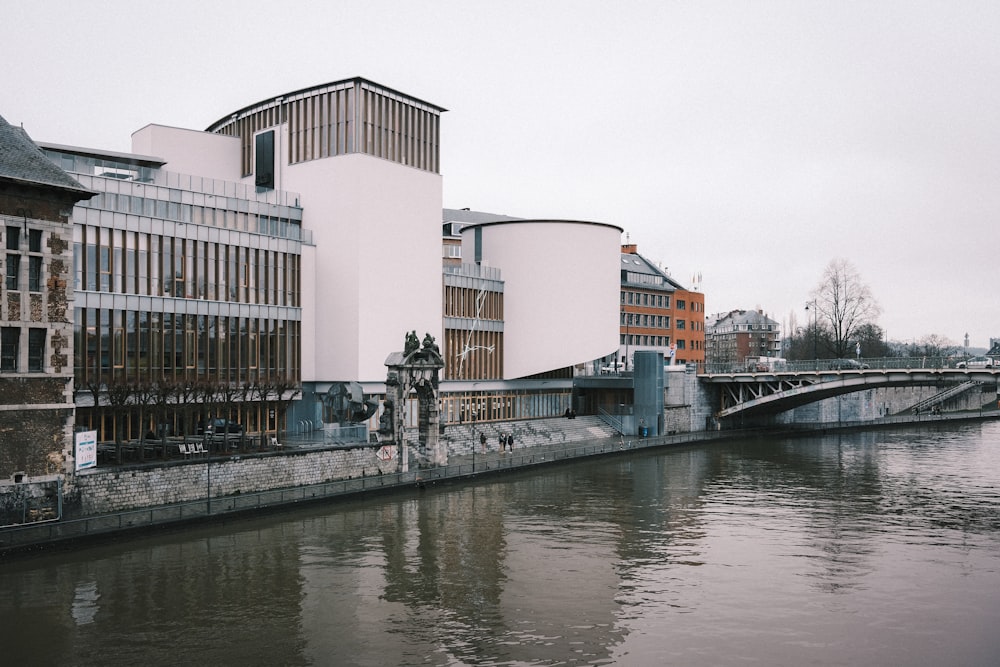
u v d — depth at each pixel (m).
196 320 59.16
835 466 74.06
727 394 106.19
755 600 34.09
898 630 30.66
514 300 88.94
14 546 35.41
